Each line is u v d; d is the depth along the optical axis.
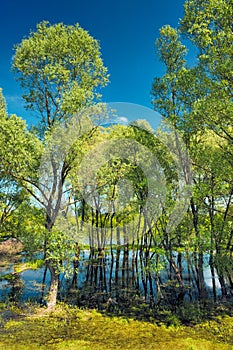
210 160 15.42
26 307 16.30
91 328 13.68
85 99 16.11
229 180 15.39
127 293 19.02
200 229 16.80
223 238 17.00
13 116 14.52
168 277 21.05
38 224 16.38
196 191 15.75
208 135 17.02
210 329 13.40
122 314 15.76
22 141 14.10
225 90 14.10
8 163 14.68
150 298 17.67
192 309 15.77
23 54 16.56
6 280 21.55
